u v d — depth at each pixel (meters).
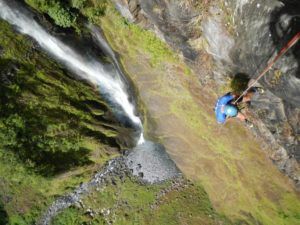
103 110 15.51
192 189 15.28
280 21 7.42
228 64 10.27
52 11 12.73
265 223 13.79
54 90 14.32
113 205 16.52
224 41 9.63
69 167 15.84
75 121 15.08
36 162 14.91
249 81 9.73
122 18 12.66
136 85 14.25
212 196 14.88
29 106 14.02
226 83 11.27
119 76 14.39
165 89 13.75
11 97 13.61
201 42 10.84
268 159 12.72
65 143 15.26
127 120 15.58
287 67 7.64
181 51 12.03
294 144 10.25
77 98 14.88
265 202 13.54
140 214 16.11
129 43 13.27
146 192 16.03
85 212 16.81
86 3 12.72
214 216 14.93
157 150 15.48
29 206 16.83
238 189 14.05
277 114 9.85
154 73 13.61
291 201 12.97
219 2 9.02
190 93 13.25
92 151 16.00
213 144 13.84
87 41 13.84
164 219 15.73
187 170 15.13
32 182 15.93
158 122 14.73
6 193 16.62
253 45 8.42
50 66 14.12
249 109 10.62
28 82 13.80
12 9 13.11
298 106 8.52
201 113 13.45
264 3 7.68
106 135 15.91
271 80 8.39
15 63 13.44
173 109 14.06
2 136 13.70
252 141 12.82
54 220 16.97
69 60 14.33
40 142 14.76
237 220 14.52
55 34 13.49
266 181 13.23
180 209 15.47
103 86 15.09
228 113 8.91
